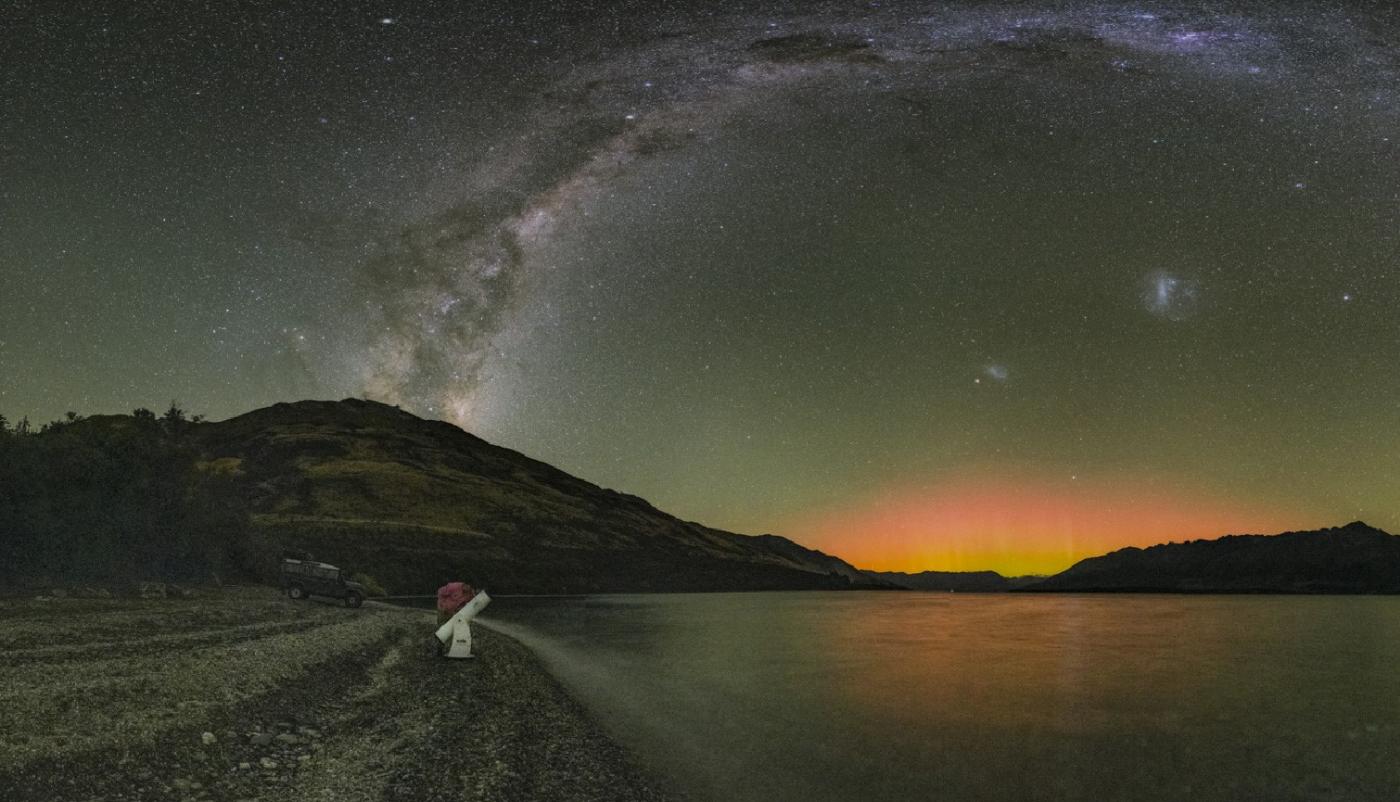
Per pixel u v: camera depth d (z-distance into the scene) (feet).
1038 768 57.77
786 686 101.24
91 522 160.86
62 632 82.64
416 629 137.90
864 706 85.56
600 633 180.65
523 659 110.42
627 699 83.25
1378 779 56.80
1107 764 59.67
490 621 217.97
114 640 80.38
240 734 48.19
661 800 44.45
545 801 41.65
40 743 37.91
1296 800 51.08
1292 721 79.56
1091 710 84.84
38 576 146.82
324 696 65.31
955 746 65.05
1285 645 180.04
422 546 495.82
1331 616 345.51
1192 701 92.02
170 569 187.73
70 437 181.16
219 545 213.25
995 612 386.32
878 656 146.30
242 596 181.06
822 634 203.31
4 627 83.61
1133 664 135.33
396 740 52.60
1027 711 83.66
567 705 74.43
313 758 46.34
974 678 112.98
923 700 90.89
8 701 45.27
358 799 38.91
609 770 50.03
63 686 50.88
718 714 77.00
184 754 41.68
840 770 55.21
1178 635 215.10
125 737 41.09
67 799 33.35
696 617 271.90
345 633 112.57
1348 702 92.22
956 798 49.06
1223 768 59.26
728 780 50.31
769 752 60.08
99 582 156.87
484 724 60.49
